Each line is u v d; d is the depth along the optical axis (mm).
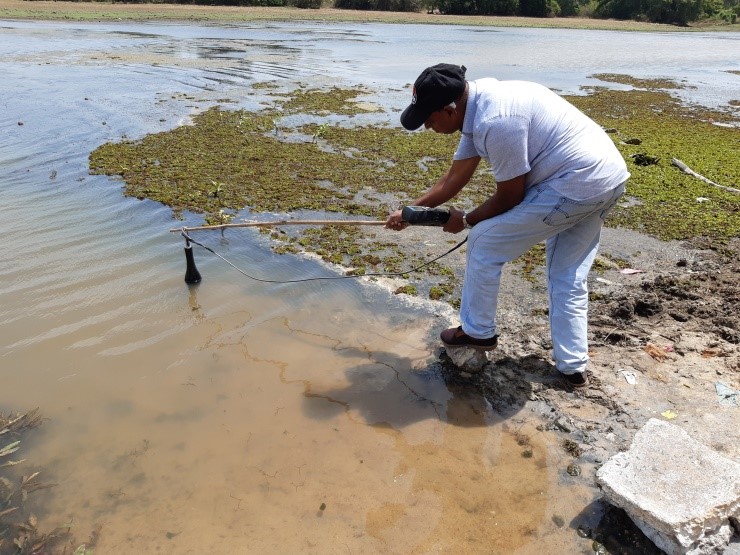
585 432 3408
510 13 53281
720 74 20547
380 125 10797
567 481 3090
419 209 3594
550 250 3686
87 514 2900
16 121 9844
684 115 12930
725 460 2820
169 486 3070
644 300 4629
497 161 3170
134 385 3791
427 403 3699
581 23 49062
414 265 5363
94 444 3334
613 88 16594
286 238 5812
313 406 3666
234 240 5719
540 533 2799
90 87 13062
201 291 4844
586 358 3703
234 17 36594
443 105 3166
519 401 3689
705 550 2576
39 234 5656
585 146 3191
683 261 5355
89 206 6355
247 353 4141
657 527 2600
